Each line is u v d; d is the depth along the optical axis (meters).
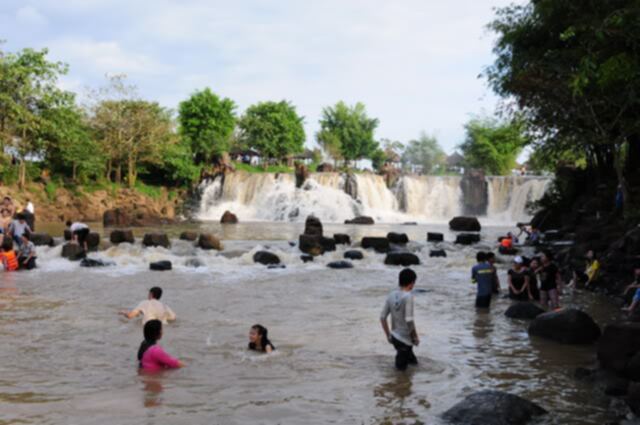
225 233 36.31
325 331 9.98
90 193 54.78
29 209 28.78
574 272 16.12
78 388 6.56
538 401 6.27
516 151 81.19
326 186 63.72
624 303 13.20
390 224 52.56
